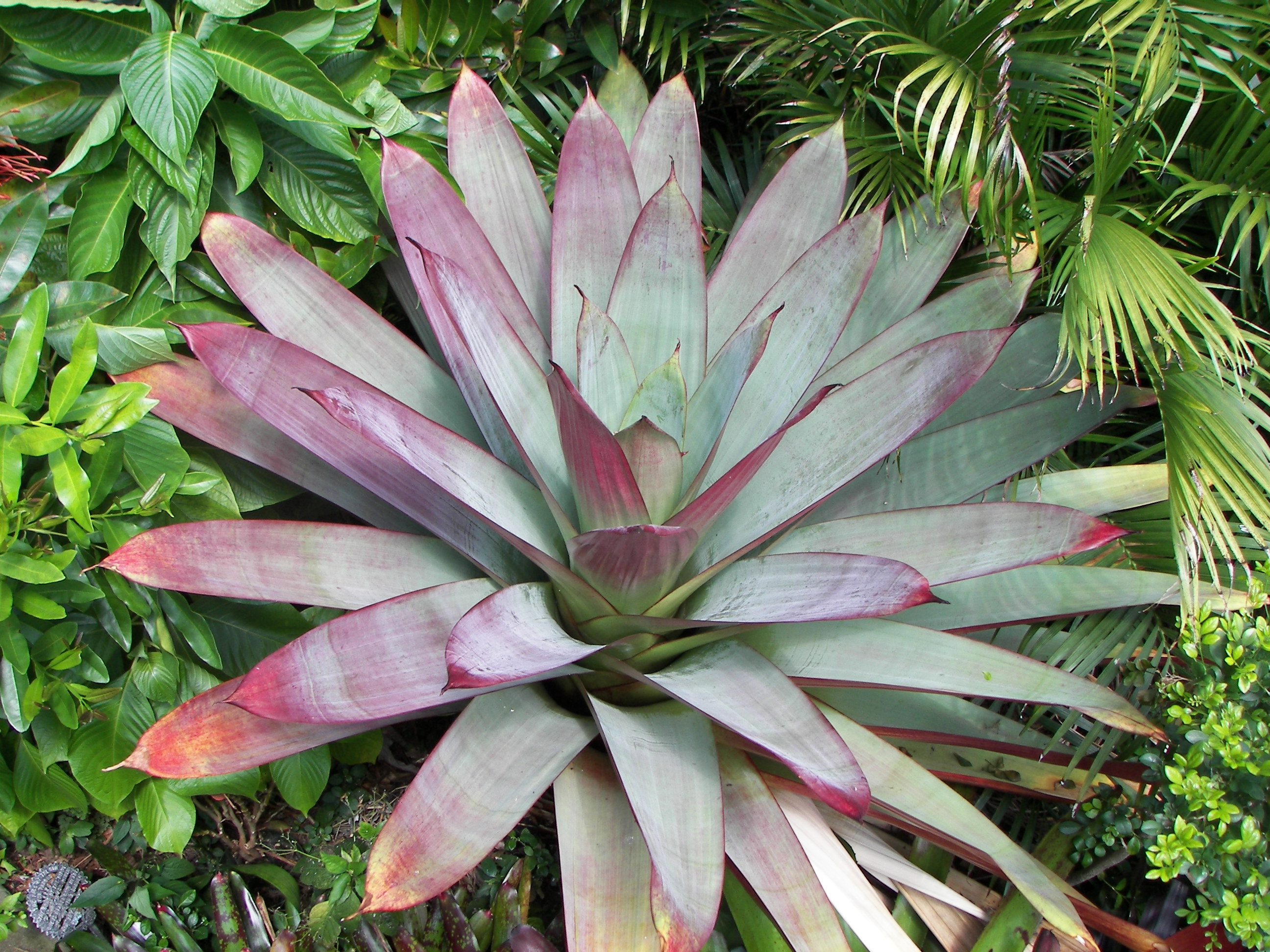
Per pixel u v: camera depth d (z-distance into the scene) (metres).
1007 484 1.59
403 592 1.40
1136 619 1.58
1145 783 1.51
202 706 1.30
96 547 1.45
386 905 1.17
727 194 1.98
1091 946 1.25
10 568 1.31
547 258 1.61
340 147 1.51
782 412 1.48
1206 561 1.60
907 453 1.55
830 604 1.25
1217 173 1.73
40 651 1.42
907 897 1.51
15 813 1.51
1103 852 1.51
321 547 1.38
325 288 1.47
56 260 1.52
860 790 1.16
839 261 1.46
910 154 1.72
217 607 1.58
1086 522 1.34
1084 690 1.34
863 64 1.75
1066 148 1.94
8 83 1.48
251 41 1.48
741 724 1.23
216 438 1.44
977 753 1.55
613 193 1.55
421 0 1.76
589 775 1.33
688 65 1.98
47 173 1.50
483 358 1.36
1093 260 1.53
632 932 1.20
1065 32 1.59
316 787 1.54
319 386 1.38
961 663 1.35
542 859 1.62
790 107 1.85
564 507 1.46
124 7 1.43
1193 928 1.47
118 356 1.41
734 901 1.46
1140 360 1.65
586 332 1.40
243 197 1.61
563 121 1.92
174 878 1.56
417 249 1.33
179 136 1.42
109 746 1.48
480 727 1.29
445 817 1.22
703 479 1.40
